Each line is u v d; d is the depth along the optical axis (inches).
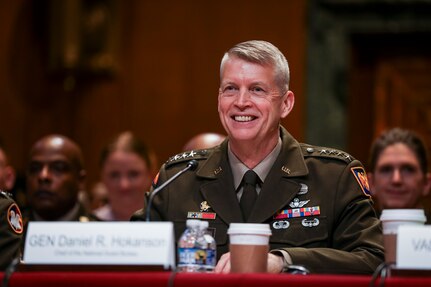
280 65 260.1
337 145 582.6
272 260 234.7
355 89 609.0
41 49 606.2
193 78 601.6
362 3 581.3
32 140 605.6
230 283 199.0
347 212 260.1
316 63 585.6
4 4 605.9
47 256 214.2
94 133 611.5
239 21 597.3
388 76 609.3
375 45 607.2
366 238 253.3
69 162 377.1
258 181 266.4
